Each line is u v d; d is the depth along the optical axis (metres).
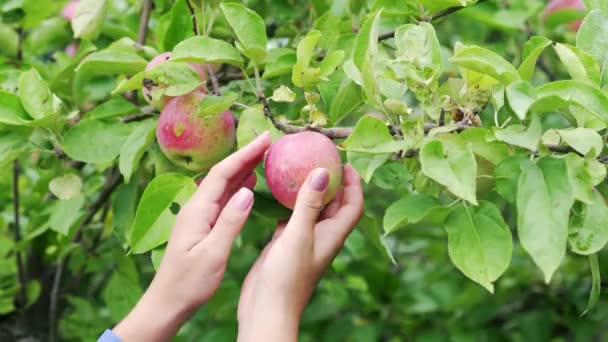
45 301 1.67
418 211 1.06
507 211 1.84
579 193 0.99
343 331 1.89
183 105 1.14
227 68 1.35
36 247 1.64
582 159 1.00
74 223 1.42
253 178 1.13
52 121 1.21
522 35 1.80
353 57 1.10
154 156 1.24
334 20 1.24
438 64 1.06
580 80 1.05
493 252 1.03
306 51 1.08
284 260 1.03
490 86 1.07
